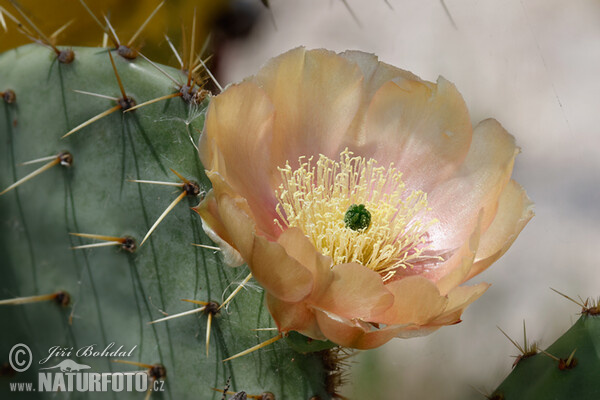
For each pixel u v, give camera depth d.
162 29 0.50
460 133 0.35
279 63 0.34
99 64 0.36
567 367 0.35
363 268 0.31
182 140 0.36
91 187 0.35
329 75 0.35
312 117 0.35
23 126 0.36
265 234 0.34
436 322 0.32
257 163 0.34
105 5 0.48
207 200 0.32
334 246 0.35
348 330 0.31
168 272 0.35
